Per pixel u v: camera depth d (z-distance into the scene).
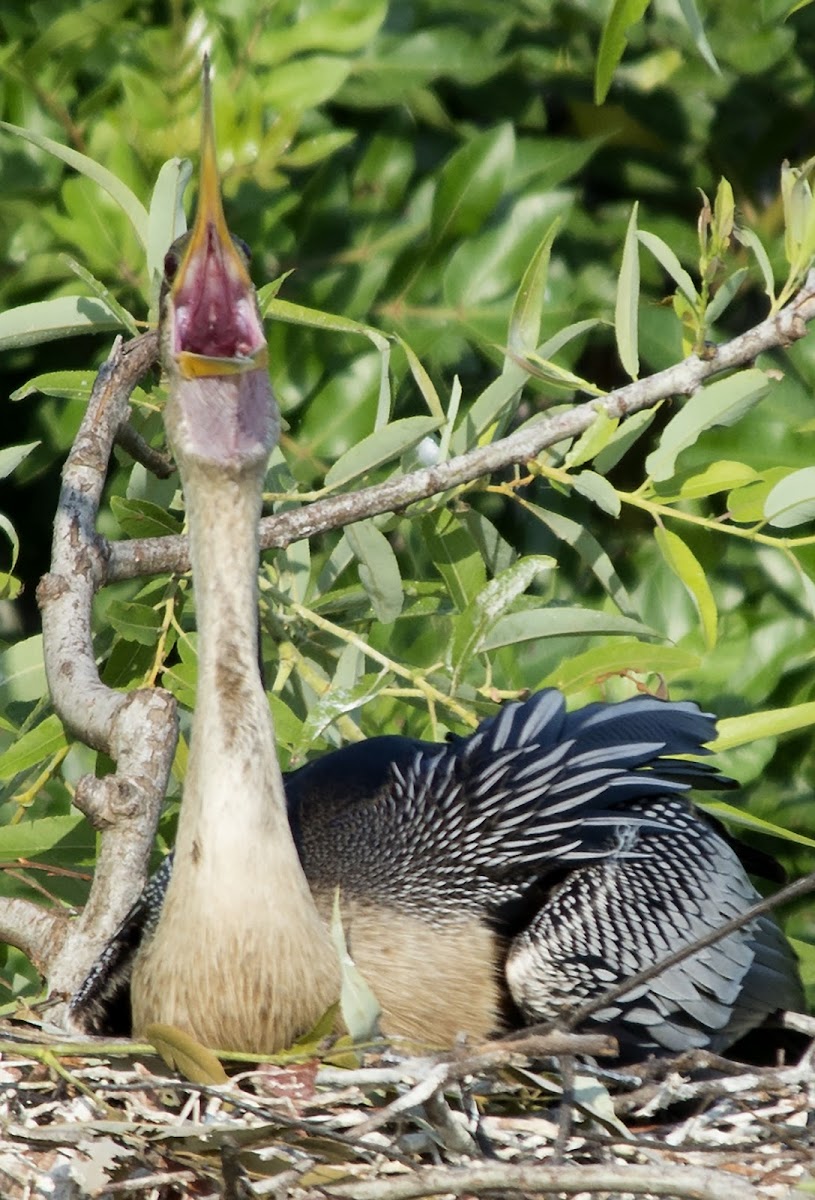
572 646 11.61
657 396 9.48
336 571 10.34
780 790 12.00
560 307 11.90
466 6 12.30
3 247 11.88
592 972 8.43
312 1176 6.91
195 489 8.04
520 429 9.94
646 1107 7.53
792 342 9.38
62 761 10.75
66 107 11.86
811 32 12.91
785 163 9.27
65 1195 7.02
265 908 7.78
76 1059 7.63
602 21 12.41
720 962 8.70
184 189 10.04
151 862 10.34
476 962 8.56
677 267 9.40
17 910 9.19
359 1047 7.20
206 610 7.96
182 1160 7.19
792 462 11.45
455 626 9.48
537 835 8.94
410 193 12.29
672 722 9.63
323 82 11.44
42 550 12.80
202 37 11.41
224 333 8.30
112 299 9.66
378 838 9.12
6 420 12.58
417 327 11.84
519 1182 6.52
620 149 13.01
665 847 9.04
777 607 11.91
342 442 11.67
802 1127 7.20
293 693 10.52
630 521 12.16
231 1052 7.59
